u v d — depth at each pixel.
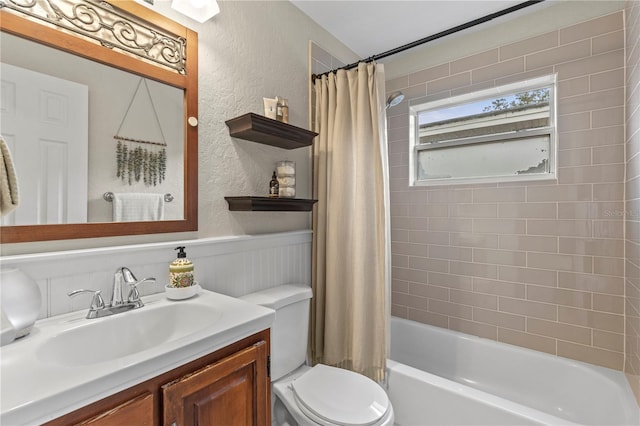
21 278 0.79
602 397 1.59
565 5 1.80
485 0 1.76
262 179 1.58
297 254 1.76
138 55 1.11
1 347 0.72
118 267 1.04
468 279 2.15
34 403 0.51
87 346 0.85
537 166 1.98
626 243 1.62
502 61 2.01
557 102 1.83
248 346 0.90
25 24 0.87
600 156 1.70
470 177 2.22
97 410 0.59
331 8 1.83
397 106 2.45
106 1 1.03
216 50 1.37
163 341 1.01
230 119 1.41
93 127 1.00
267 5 1.63
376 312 1.61
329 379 1.36
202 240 1.28
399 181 2.46
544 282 1.88
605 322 1.70
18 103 0.85
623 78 1.64
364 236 1.60
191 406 0.74
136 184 1.10
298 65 1.82
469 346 2.06
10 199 0.79
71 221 0.94
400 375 1.59
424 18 1.93
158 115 1.16
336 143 1.70
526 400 1.83
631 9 1.52
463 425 1.39
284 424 1.40
